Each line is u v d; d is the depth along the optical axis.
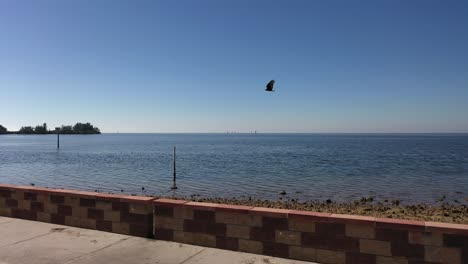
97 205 7.11
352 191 23.61
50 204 7.65
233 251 5.91
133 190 24.78
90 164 44.62
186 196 22.27
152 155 61.31
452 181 28.52
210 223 6.11
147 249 6.01
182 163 45.44
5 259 5.56
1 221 7.80
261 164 43.75
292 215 5.54
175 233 6.39
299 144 116.94
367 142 139.00
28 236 6.74
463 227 4.69
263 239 5.73
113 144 116.88
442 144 115.88
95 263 5.39
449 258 4.71
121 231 6.87
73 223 7.38
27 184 27.58
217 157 56.00
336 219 5.27
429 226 4.79
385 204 18.91
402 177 31.02
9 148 87.69
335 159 51.72
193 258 5.59
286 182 27.97
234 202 19.97
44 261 5.48
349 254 5.20
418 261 4.84
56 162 47.72
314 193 22.88
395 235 4.95
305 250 5.46
